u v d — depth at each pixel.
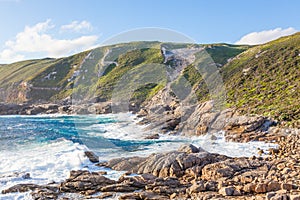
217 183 8.96
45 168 11.93
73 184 9.55
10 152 15.27
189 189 8.76
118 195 8.88
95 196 8.85
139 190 9.20
